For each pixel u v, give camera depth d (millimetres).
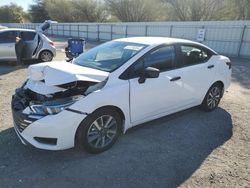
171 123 5059
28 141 3559
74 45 12000
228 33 18234
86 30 35406
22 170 3463
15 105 3803
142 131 4668
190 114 5551
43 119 3406
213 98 5680
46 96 3582
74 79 3533
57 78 3572
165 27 23000
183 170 3576
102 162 3691
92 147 3795
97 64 4277
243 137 4621
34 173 3410
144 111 4277
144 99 4191
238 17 28250
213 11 31203
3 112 5391
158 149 4086
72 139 3562
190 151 4074
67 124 3451
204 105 5562
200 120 5270
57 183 3236
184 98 4930
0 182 3225
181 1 33344
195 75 5004
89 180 3309
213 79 5445
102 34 31953
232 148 4219
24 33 11164
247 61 15484
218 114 5645
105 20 51906
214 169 3621
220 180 3391
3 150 3906
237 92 7742
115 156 3848
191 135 4605
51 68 3844
